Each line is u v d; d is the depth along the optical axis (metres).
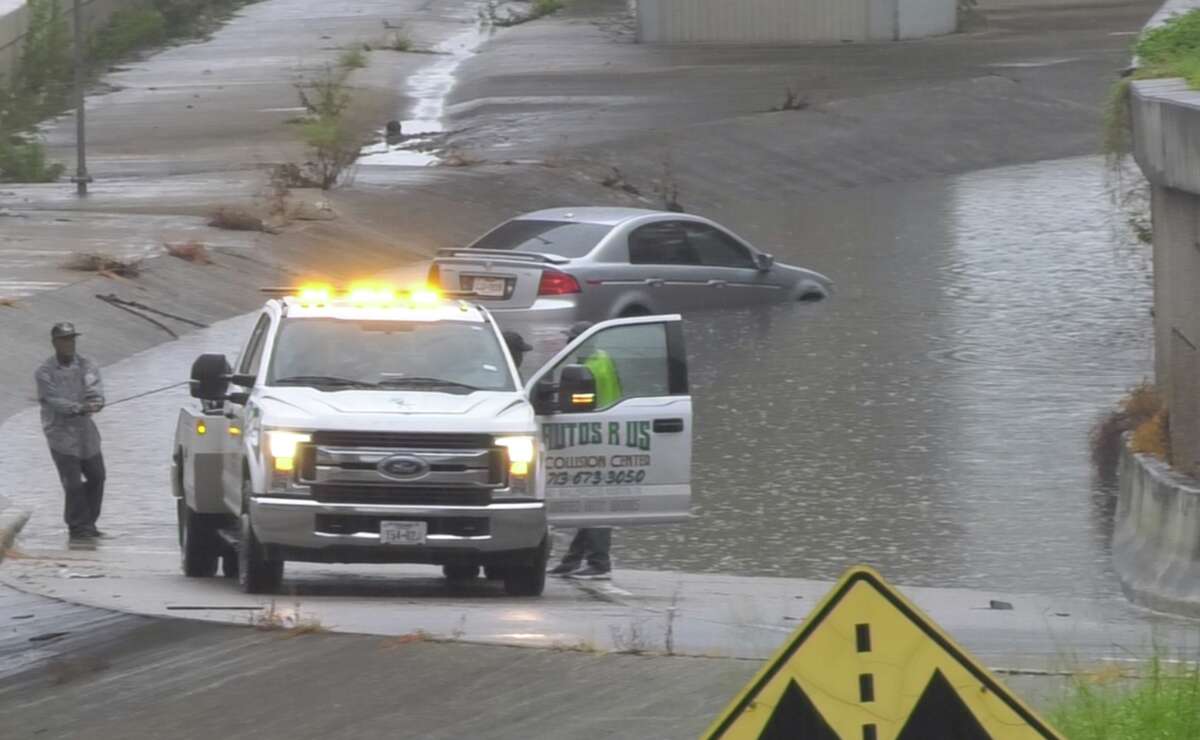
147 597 45.22
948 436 69.44
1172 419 53.91
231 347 91.56
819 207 144.88
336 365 48.19
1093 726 26.61
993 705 18.28
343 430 44.75
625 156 153.12
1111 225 111.31
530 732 31.02
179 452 53.94
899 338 88.81
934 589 49.66
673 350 50.50
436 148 159.50
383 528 44.69
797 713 18.33
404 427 44.94
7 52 197.12
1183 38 65.75
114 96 197.12
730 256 95.25
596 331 50.41
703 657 35.66
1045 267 110.38
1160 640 39.56
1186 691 27.39
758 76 193.12
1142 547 51.41
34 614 42.47
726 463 66.12
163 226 116.25
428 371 48.38
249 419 46.44
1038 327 91.44
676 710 31.88
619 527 51.66
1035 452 67.00
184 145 162.00
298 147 157.88
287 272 109.19
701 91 184.88
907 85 180.38
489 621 41.25
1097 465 64.88
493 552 45.38
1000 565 53.12
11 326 86.19
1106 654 37.19
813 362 83.38
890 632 18.34
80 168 132.25
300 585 49.94
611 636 38.81
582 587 49.91
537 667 35.06
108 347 88.81
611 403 50.12
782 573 53.03
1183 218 54.53
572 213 91.38
